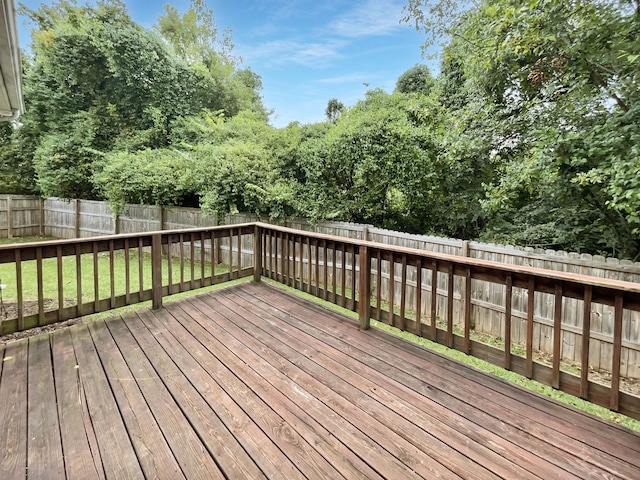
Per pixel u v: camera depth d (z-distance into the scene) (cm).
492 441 167
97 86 1095
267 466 150
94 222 1022
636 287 160
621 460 155
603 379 339
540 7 370
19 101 451
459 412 190
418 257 262
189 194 855
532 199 505
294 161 680
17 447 160
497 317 427
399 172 547
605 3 343
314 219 605
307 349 266
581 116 383
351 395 205
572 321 370
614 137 328
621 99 361
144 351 259
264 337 287
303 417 184
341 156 586
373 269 557
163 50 1134
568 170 396
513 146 504
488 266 216
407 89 1070
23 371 228
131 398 199
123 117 1111
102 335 287
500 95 511
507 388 214
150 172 816
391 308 289
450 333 247
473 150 510
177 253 861
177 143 1054
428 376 228
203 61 1580
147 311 345
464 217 576
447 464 152
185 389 209
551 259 377
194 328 304
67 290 546
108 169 834
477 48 464
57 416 182
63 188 1019
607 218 421
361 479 143
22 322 272
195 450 159
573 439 169
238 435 169
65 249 292
